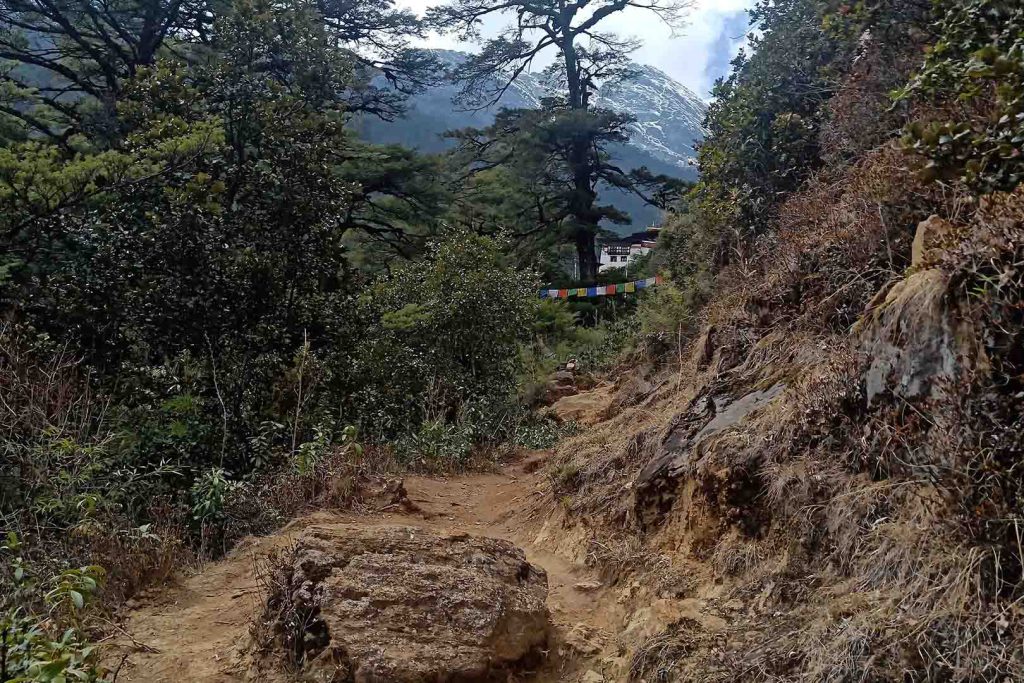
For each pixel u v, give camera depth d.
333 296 11.14
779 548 4.27
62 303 8.83
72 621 4.32
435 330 13.77
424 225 25.23
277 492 7.54
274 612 4.39
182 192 9.39
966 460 3.29
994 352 3.47
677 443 5.79
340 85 13.17
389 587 4.21
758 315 6.99
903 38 8.15
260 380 9.71
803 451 4.58
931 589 3.15
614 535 5.80
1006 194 3.99
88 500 5.65
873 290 5.50
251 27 11.54
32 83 20.53
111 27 21.44
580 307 27.72
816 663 3.19
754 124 10.34
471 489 9.38
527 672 4.21
